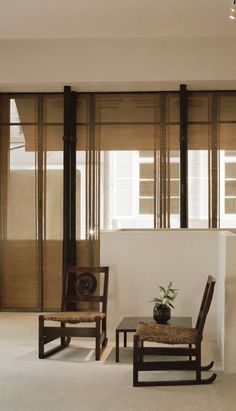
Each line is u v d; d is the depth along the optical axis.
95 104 6.96
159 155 6.87
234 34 6.25
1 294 6.96
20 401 3.24
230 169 6.83
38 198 6.94
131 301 4.90
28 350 4.61
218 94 6.86
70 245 6.83
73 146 6.90
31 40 6.49
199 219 6.84
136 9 5.59
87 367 4.02
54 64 6.57
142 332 3.66
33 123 6.97
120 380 3.68
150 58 6.50
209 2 5.41
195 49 6.47
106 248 4.94
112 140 6.93
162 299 4.34
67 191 6.77
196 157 6.86
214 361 4.18
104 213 6.90
